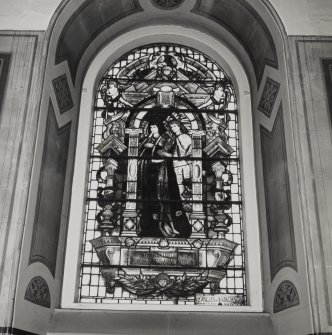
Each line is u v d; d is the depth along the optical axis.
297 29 5.54
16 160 4.81
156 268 5.73
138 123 6.62
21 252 4.45
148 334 5.01
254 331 5.08
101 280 5.66
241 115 6.50
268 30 5.83
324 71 5.30
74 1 5.75
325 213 4.62
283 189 5.16
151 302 5.54
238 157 6.41
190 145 6.47
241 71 6.79
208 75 6.98
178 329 5.05
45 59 5.33
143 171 6.29
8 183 4.70
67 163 5.95
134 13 6.86
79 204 5.93
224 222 6.02
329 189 4.72
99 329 5.04
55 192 5.47
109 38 7.00
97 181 6.22
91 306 5.36
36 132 4.96
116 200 6.09
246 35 6.43
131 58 7.10
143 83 6.91
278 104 5.50
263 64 6.09
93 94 6.68
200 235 5.92
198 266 5.75
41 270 4.94
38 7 5.65
